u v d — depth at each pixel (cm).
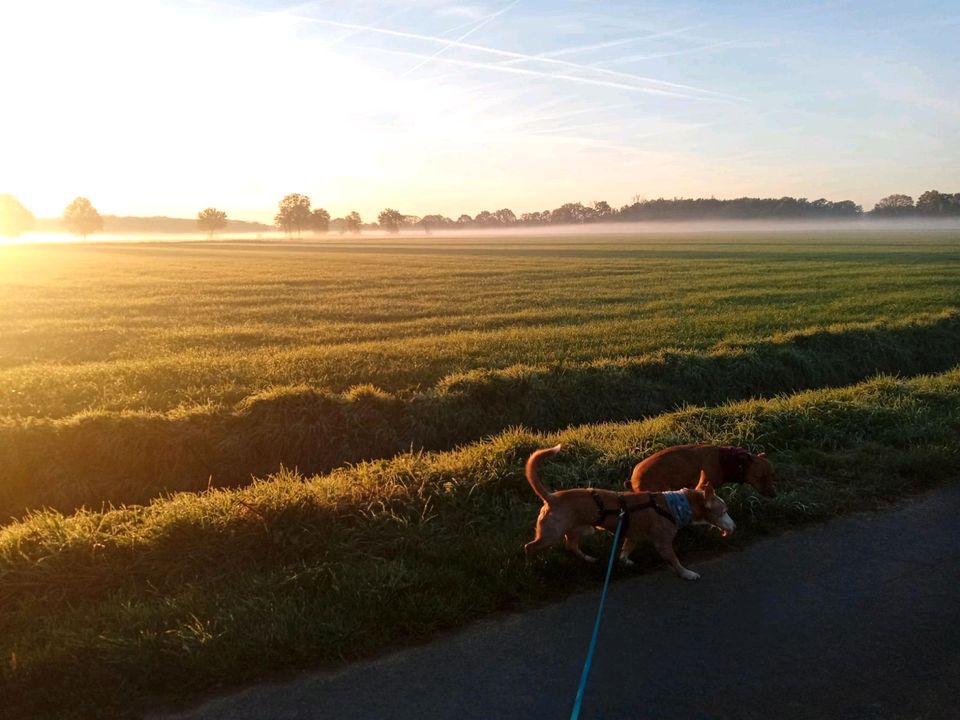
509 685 418
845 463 802
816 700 400
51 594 528
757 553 605
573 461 801
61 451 999
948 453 817
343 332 1989
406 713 393
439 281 3669
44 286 3481
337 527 608
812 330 1839
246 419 1093
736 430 898
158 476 1020
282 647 450
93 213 17488
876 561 582
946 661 437
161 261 5966
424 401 1198
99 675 430
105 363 1499
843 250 6700
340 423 1123
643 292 3023
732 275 3862
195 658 437
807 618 493
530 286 3356
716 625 486
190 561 565
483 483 706
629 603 520
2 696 416
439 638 476
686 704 396
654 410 1359
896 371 1773
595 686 415
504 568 554
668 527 562
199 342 1819
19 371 1388
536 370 1361
